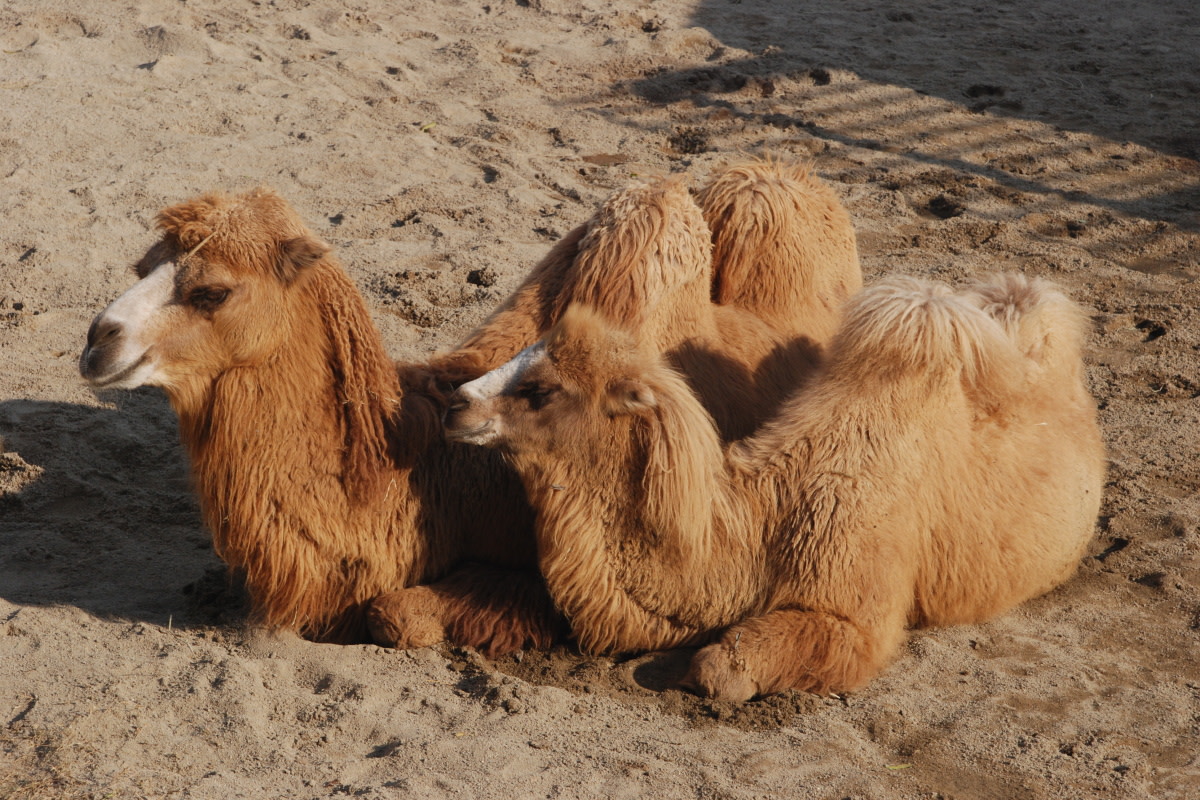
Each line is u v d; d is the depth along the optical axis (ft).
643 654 25.26
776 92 67.15
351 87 64.95
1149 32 79.10
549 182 54.08
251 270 23.22
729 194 29.68
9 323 40.29
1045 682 24.58
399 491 24.84
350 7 77.66
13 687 22.56
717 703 23.15
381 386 24.47
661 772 20.97
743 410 27.71
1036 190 55.26
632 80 68.13
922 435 24.98
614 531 23.98
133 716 21.72
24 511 30.45
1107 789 21.18
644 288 26.37
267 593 24.62
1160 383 39.11
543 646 25.25
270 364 23.72
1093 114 64.75
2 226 47.01
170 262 23.47
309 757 21.24
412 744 21.40
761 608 24.50
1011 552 26.58
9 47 66.74
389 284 43.39
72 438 33.63
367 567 24.90
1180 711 23.65
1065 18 81.92
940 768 21.74
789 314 30.04
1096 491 29.04
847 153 59.11
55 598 26.58
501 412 23.44
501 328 26.91
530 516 26.04
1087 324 42.22
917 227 51.16
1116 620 27.20
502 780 20.45
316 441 24.04
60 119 57.11
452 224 49.39
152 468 33.12
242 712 22.08
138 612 26.14
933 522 25.32
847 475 24.18
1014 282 29.84
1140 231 51.03
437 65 69.67
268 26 73.05
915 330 24.61
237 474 23.90
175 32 68.33
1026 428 27.55
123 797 19.56
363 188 52.54
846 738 22.29
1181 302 44.68
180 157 54.19
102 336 22.56
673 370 25.36
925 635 26.35
